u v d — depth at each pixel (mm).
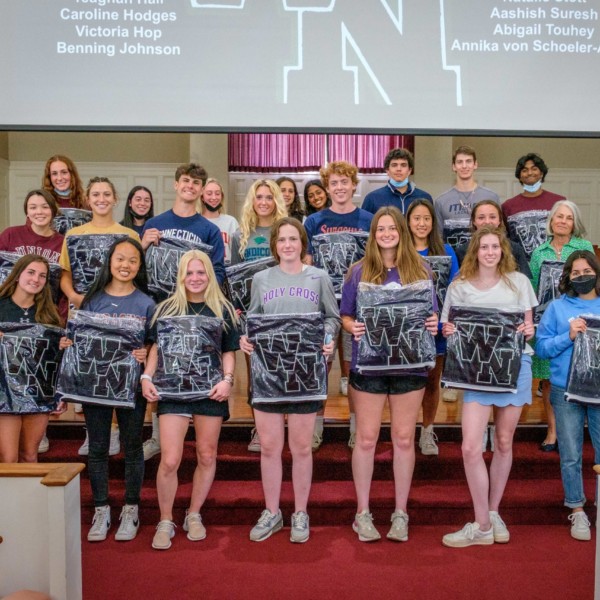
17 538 2375
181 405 3203
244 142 8422
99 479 3314
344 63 3756
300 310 3230
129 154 8531
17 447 3289
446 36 3760
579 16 3785
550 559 3148
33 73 3727
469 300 3262
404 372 3174
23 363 3221
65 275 3684
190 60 3740
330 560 3119
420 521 3529
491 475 3359
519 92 3787
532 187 4281
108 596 2783
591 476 3844
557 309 3416
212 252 3715
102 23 3725
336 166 3818
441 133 3785
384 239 3217
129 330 3180
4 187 8383
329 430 3996
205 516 3512
